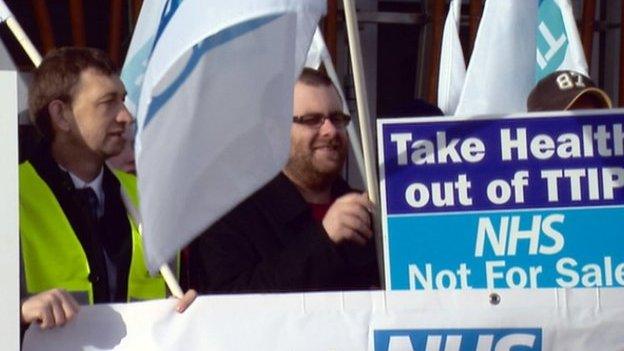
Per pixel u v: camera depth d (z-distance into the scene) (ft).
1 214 38.70
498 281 42.83
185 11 39.70
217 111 40.63
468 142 43.19
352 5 43.01
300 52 40.68
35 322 39.83
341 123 45.68
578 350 41.93
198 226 40.57
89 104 42.70
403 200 42.98
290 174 45.34
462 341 41.63
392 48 70.54
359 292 41.42
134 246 43.39
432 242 42.83
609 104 46.91
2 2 44.21
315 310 41.22
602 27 70.33
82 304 41.52
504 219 43.04
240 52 40.73
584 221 43.11
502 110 49.73
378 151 43.19
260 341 41.06
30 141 43.52
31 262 42.09
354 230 42.91
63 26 66.33
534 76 50.24
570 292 41.98
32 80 43.60
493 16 49.98
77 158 43.09
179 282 44.62
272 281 42.68
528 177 43.14
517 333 41.78
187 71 40.37
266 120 40.91
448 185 43.09
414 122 43.21
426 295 41.57
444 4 68.03
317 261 42.63
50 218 42.47
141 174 39.88
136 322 40.63
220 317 40.98
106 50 66.69
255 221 44.24
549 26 53.47
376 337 41.37
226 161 40.73
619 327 41.93
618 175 43.14
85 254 42.47
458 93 53.88
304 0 40.01
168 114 40.11
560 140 43.29
